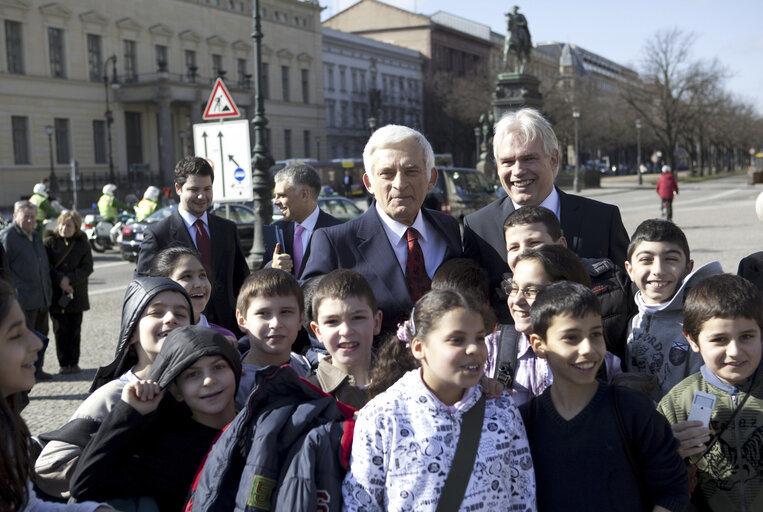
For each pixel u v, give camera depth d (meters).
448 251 3.87
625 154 113.38
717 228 23.28
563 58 119.06
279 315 3.19
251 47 70.31
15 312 2.31
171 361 2.70
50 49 53.19
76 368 8.49
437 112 79.19
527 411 2.62
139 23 59.09
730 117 83.69
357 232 3.81
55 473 2.80
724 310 2.70
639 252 3.26
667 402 2.91
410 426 2.38
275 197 5.79
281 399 2.59
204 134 12.02
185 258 3.95
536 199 3.89
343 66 82.50
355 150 84.56
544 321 2.49
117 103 57.59
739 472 2.74
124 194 52.66
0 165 49.44
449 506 2.30
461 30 105.56
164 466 2.69
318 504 2.39
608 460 2.43
